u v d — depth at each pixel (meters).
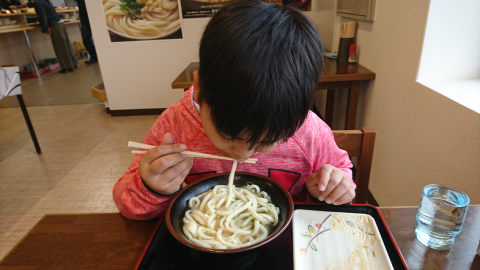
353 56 2.06
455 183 1.06
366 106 1.91
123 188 0.76
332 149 0.89
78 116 3.80
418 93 1.29
